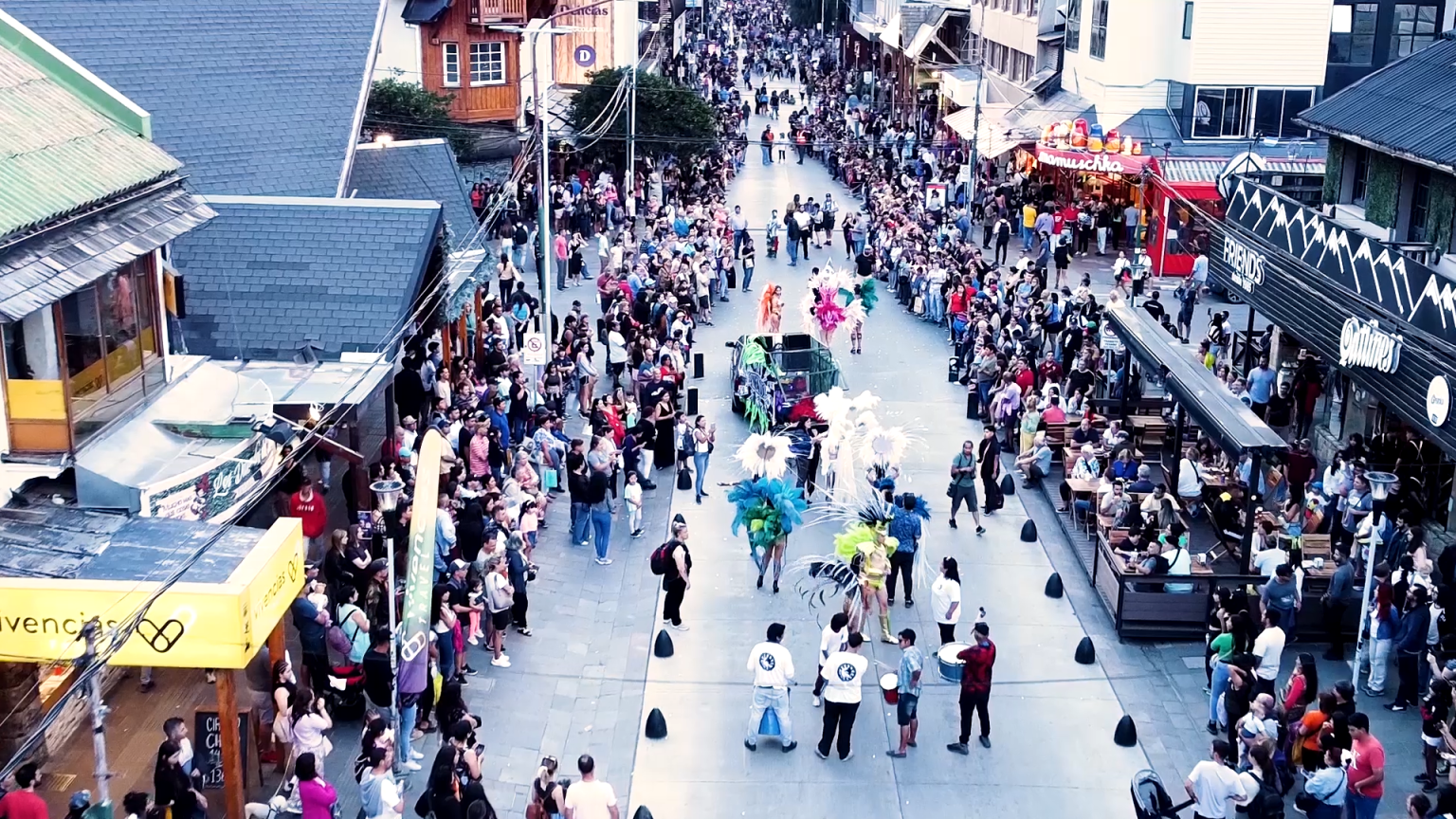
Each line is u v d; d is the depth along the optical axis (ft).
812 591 73.61
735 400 102.99
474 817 44.98
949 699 62.85
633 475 80.12
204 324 73.41
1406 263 75.15
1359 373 79.41
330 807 46.44
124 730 56.34
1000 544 80.07
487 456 80.12
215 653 47.01
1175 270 145.79
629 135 163.53
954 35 252.62
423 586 51.44
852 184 197.16
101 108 66.23
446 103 155.84
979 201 177.06
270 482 63.77
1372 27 149.28
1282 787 53.52
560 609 71.20
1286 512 75.15
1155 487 77.15
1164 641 68.33
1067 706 62.23
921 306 131.95
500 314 111.04
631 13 202.39
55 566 48.88
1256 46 149.79
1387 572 67.67
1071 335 105.70
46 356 52.80
